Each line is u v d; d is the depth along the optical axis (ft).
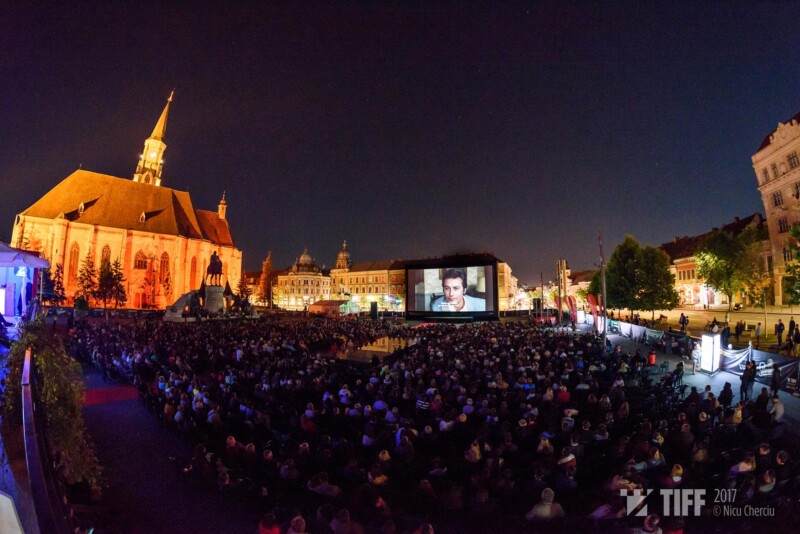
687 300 237.66
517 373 61.62
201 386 52.21
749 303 164.04
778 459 29.35
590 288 221.46
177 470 36.19
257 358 80.84
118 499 31.32
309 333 122.83
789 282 86.84
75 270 268.00
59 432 24.54
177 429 44.52
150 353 71.46
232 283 360.48
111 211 295.28
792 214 142.82
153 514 29.30
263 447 38.58
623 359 72.84
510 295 436.35
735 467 29.37
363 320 219.20
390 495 28.94
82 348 82.38
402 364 70.38
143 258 292.20
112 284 242.58
